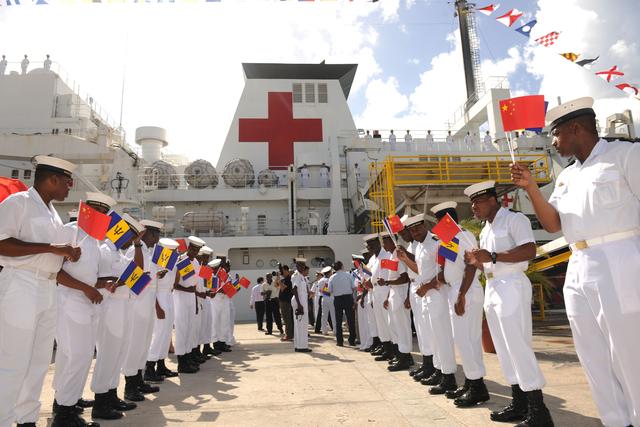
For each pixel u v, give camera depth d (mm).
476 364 4305
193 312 7039
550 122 2785
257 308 13727
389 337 7441
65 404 3717
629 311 2322
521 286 3594
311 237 18078
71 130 19844
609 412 2529
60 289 3926
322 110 22906
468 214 14438
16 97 20062
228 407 4512
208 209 19734
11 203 3178
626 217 2430
